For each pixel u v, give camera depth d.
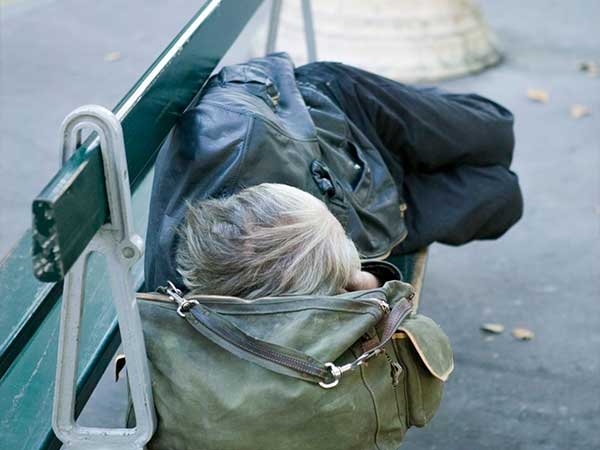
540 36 7.23
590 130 5.57
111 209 1.69
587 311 3.89
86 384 2.17
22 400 2.13
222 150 2.27
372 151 2.80
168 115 2.36
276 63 2.79
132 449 1.84
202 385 1.80
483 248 4.36
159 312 1.87
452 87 6.11
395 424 1.93
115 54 6.11
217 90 2.52
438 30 6.27
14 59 5.97
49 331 2.37
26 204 4.48
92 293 2.54
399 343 1.95
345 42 6.11
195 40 2.58
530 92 6.04
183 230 2.00
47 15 6.73
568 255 4.30
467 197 2.98
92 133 1.73
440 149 2.95
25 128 5.14
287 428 1.79
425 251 2.98
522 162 5.16
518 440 3.18
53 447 2.02
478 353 3.63
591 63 6.68
